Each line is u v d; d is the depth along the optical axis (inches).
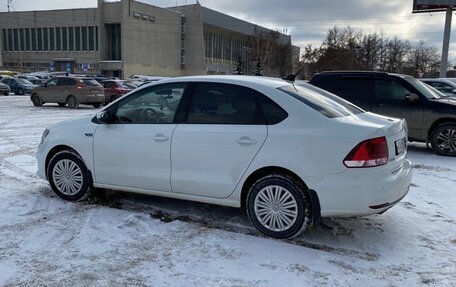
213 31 3678.6
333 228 195.3
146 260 161.3
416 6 1604.3
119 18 2869.1
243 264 158.7
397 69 3964.1
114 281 145.5
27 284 142.6
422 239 185.8
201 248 172.1
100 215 207.5
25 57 3255.4
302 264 159.5
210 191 191.0
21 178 278.7
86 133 220.7
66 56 3093.0
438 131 381.1
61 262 158.4
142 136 204.7
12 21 3280.0
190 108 197.8
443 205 234.2
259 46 3722.9
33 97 965.2
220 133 186.9
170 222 200.1
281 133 175.9
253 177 184.4
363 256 167.9
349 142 165.9
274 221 180.9
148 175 204.7
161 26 3171.8
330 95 207.6
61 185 230.4
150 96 208.5
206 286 142.9
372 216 212.5
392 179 170.4
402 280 149.6
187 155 193.6
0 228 189.2
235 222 201.2
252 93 186.7
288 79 212.7
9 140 452.4
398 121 189.6
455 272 156.5
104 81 1095.6
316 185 170.2
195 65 3410.4
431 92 402.6
